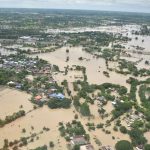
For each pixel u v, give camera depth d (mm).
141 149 167500
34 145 167625
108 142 175875
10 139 173875
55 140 174125
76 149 162250
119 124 198500
